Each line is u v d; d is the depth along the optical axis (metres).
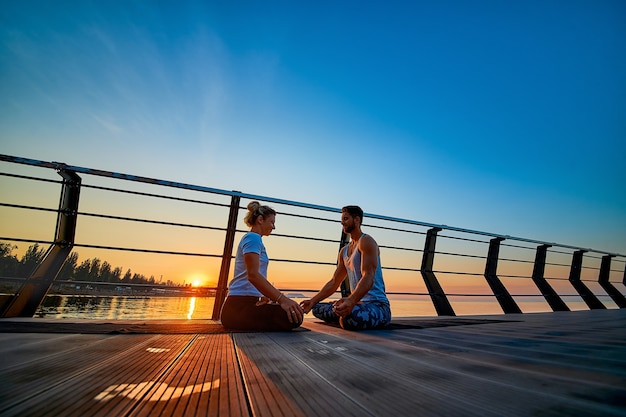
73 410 0.43
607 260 6.10
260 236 2.00
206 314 2.85
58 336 1.28
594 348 1.06
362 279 1.94
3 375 0.63
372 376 0.65
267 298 1.83
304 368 0.73
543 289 4.73
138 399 0.49
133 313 2.43
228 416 0.42
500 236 4.28
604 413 0.42
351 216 2.35
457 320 2.64
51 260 2.26
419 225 3.78
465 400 0.49
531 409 0.44
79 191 2.48
